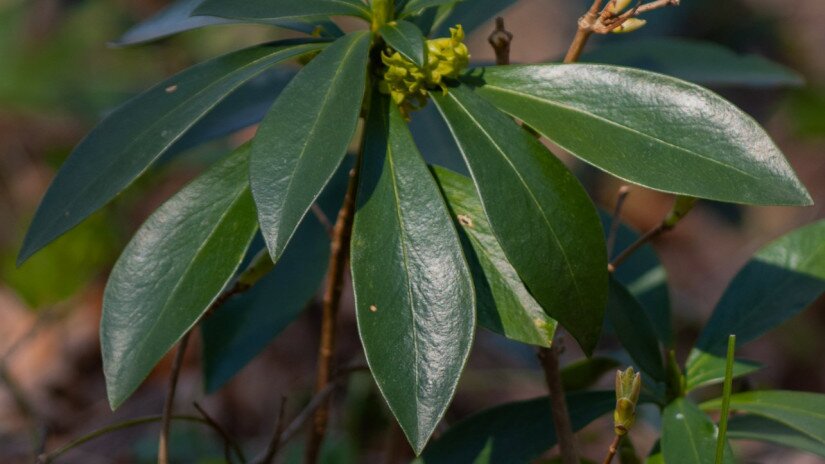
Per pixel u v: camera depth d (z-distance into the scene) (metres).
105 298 0.46
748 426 0.54
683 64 0.64
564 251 0.45
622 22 0.48
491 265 0.47
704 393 0.85
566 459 0.50
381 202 0.45
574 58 0.49
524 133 0.46
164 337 0.45
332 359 0.56
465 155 0.45
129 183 0.46
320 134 0.44
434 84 0.47
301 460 0.68
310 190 0.43
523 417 0.52
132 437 0.93
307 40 0.49
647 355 0.51
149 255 0.46
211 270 0.46
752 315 0.52
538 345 0.47
